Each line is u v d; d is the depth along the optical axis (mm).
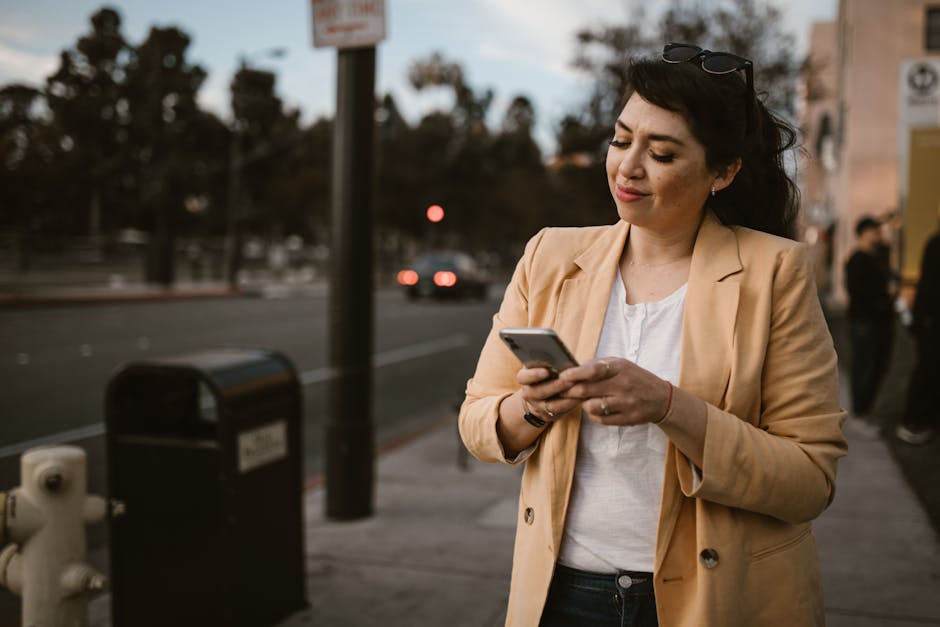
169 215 33156
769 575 1331
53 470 2404
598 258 1496
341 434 4820
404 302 25656
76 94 35250
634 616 1373
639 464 1371
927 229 11555
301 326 16438
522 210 53219
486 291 27391
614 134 1423
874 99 20891
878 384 6922
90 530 4855
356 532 4609
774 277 1377
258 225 45969
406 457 6586
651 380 1238
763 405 1357
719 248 1412
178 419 3230
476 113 55281
